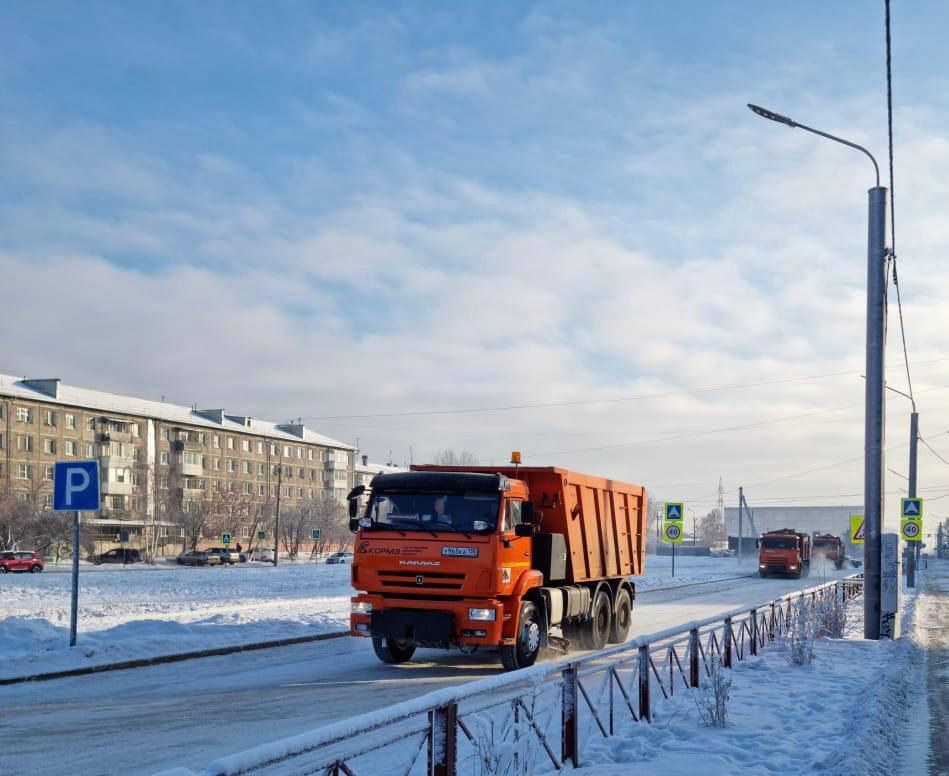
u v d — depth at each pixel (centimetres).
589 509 1639
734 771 717
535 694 647
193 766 761
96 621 1903
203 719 966
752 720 925
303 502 11981
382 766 709
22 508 7631
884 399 1794
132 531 9156
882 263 1797
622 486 1833
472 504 1298
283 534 10350
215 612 2166
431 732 523
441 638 1258
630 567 1878
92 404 9119
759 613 1555
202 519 9219
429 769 522
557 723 738
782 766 746
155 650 1434
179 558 7762
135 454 9562
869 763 759
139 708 1029
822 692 1097
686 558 9794
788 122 1694
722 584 4188
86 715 984
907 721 994
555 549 1450
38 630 1546
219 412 10981
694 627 1082
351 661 1449
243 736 881
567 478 1527
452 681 1248
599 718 807
